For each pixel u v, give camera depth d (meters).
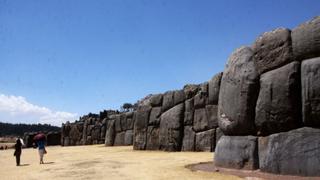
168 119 21.77
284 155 10.67
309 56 10.45
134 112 31.55
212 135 19.17
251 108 12.09
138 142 24.22
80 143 46.69
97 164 16.38
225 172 12.11
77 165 16.53
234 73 12.86
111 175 12.69
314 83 10.12
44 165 17.92
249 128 12.16
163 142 22.02
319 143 9.93
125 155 20.55
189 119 20.64
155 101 23.41
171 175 11.94
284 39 11.07
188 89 21.08
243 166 12.06
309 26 10.41
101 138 42.94
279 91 10.99
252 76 12.10
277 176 10.55
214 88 19.02
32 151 35.44
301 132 10.39
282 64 11.13
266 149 11.35
